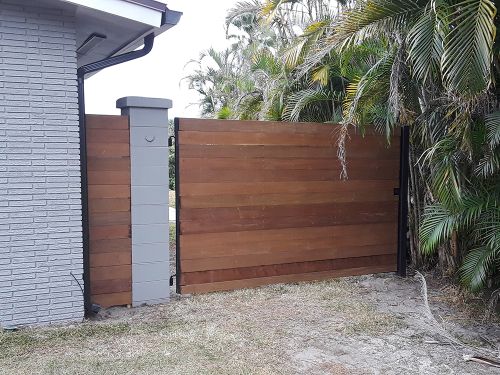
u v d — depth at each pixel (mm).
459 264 5812
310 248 5973
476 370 3633
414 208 6441
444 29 3879
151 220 5031
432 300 5367
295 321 4586
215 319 4613
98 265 4832
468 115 4582
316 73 6418
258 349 3902
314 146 5914
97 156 4770
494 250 4551
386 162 6332
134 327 4344
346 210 6148
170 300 5203
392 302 5277
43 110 4219
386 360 3773
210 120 5383
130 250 4957
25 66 4133
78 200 4398
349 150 6113
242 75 11766
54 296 4340
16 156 4137
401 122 5801
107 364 3549
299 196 5875
